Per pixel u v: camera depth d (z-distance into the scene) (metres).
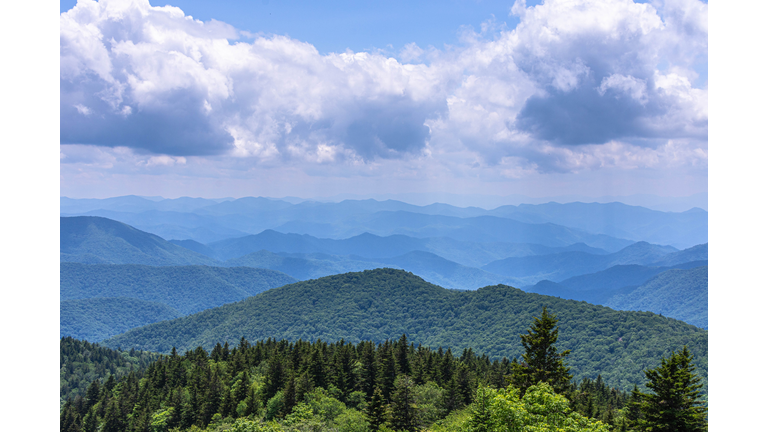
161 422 102.81
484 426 44.28
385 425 75.12
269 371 112.88
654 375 47.56
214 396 106.06
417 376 106.44
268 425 74.69
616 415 94.25
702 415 44.34
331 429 77.62
